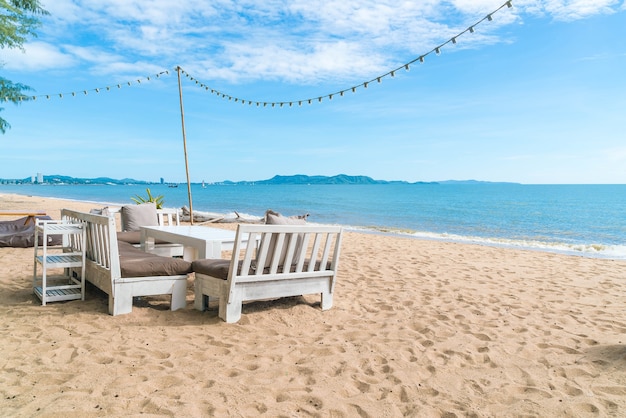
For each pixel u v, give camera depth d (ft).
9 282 16.57
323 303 14.12
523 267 22.49
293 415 7.50
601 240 52.85
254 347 10.64
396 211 110.01
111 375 8.80
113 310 12.53
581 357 10.35
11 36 47.83
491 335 11.89
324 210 111.96
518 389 8.70
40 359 9.51
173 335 11.30
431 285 17.85
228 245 15.83
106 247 13.01
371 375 9.25
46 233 13.41
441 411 7.76
